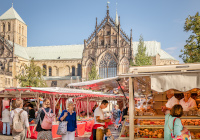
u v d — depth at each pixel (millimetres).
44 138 10031
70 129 10500
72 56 105188
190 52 24359
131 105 9531
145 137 9805
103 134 10445
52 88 22891
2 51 93312
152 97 11227
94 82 11531
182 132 7523
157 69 8734
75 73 102562
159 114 11055
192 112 10000
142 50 76125
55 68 104438
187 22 24844
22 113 10547
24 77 73062
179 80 8422
